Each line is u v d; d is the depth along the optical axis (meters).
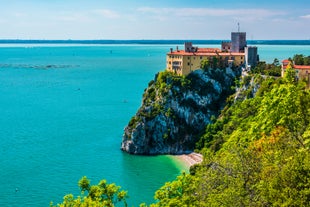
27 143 177.62
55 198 121.69
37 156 160.25
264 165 55.31
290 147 59.66
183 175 65.69
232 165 59.16
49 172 143.12
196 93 195.88
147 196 125.62
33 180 135.25
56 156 161.12
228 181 56.91
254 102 152.75
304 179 46.25
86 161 156.88
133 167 153.50
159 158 167.25
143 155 171.00
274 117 73.56
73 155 163.38
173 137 179.50
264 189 48.38
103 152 169.12
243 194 51.56
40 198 121.75
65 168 148.00
